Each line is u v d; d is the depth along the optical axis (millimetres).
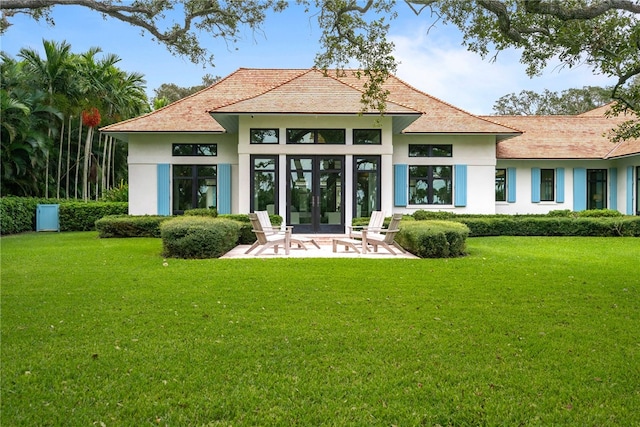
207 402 3453
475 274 8758
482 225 17484
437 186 20141
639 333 5113
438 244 11289
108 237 16734
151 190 19453
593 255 12016
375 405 3430
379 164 17297
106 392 3611
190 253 11109
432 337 4938
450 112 20781
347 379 3875
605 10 6746
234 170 19656
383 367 4113
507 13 7344
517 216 18953
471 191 20094
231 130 19188
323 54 8445
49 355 4383
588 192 22953
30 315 5727
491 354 4434
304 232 17266
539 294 7039
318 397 3543
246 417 3244
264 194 17328
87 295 6852
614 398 3547
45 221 21016
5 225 18734
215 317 5668
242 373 3986
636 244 14758
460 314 5867
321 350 4531
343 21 8156
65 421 3186
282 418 3229
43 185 29031
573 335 5023
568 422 3203
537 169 22469
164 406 3383
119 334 4992
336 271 9039
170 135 19469
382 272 8945
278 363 4199
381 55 8336
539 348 4613
